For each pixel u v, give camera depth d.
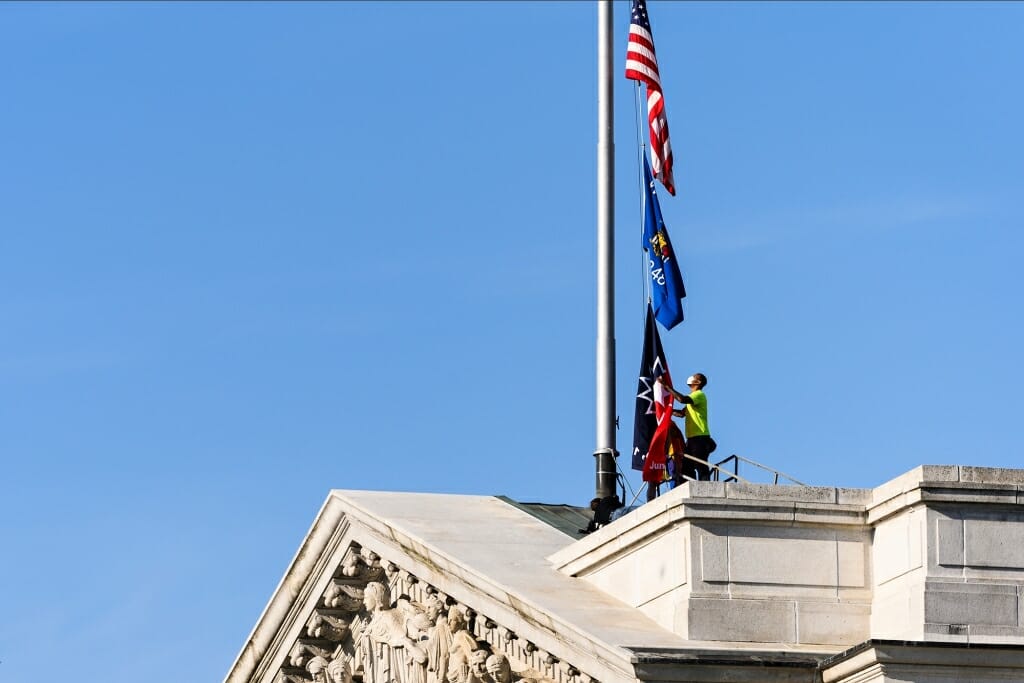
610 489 173.25
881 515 148.62
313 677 185.00
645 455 167.50
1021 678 140.50
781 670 142.25
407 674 167.50
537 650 152.38
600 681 145.00
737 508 148.62
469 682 156.38
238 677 192.50
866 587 149.12
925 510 145.25
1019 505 145.88
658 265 172.38
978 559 144.88
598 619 148.62
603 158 180.25
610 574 155.62
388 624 169.75
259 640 187.62
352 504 172.12
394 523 167.25
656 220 173.50
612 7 183.50
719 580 147.50
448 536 165.38
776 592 148.00
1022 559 145.25
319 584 178.12
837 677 141.88
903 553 146.50
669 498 149.62
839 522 149.62
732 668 141.38
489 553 162.00
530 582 155.88
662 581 149.75
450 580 161.25
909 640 139.88
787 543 149.00
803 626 147.38
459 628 160.38
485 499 180.50
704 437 163.38
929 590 143.75
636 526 152.38
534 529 170.25
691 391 165.25
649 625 148.62
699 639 146.00
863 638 147.88
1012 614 144.00
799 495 149.50
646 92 178.25
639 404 168.50
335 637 181.12
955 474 145.88
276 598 183.12
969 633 143.38
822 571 148.88
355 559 174.62
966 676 140.12
